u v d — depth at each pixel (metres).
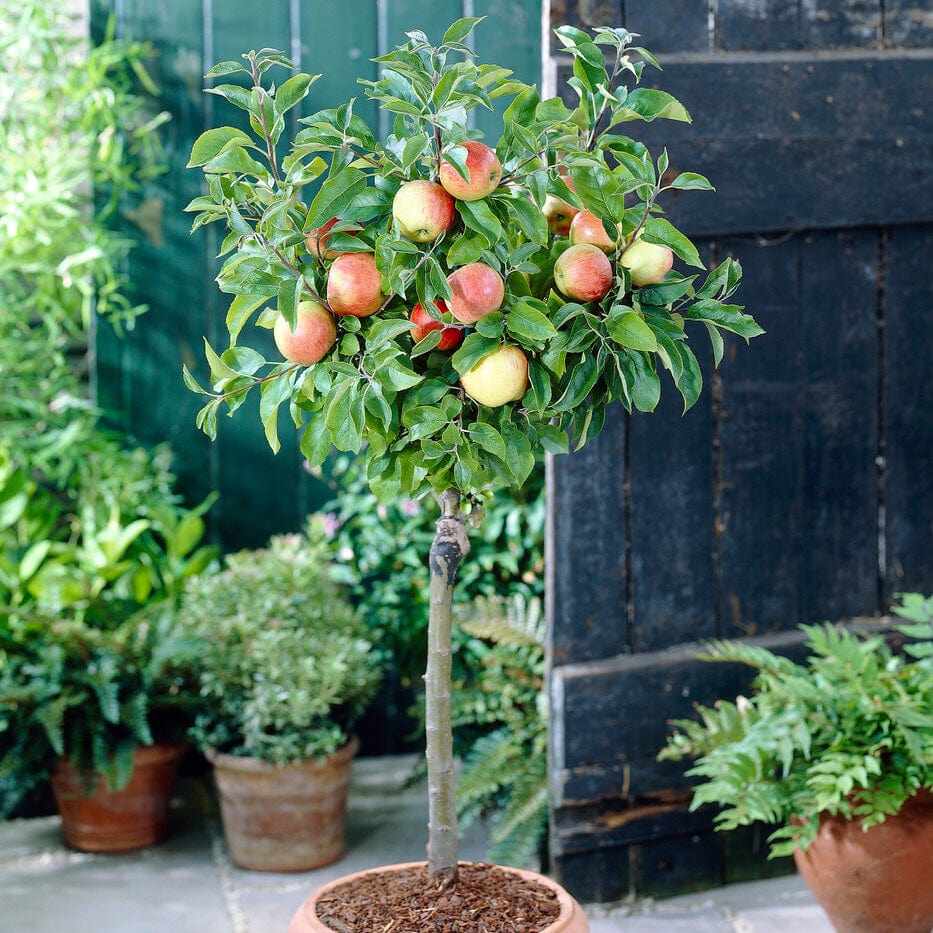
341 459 3.00
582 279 1.11
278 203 1.07
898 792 1.81
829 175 2.31
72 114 2.81
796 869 2.50
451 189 1.07
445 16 2.97
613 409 2.26
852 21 2.33
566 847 2.31
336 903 1.28
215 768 2.55
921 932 1.94
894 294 2.43
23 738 2.50
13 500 2.76
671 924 2.29
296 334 1.14
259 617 2.58
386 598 2.84
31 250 2.80
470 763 2.49
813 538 2.43
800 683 1.96
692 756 2.36
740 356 2.34
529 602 2.78
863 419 2.44
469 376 1.13
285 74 2.91
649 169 1.11
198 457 2.99
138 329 2.93
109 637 2.58
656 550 2.32
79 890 2.45
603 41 1.15
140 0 2.84
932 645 2.06
